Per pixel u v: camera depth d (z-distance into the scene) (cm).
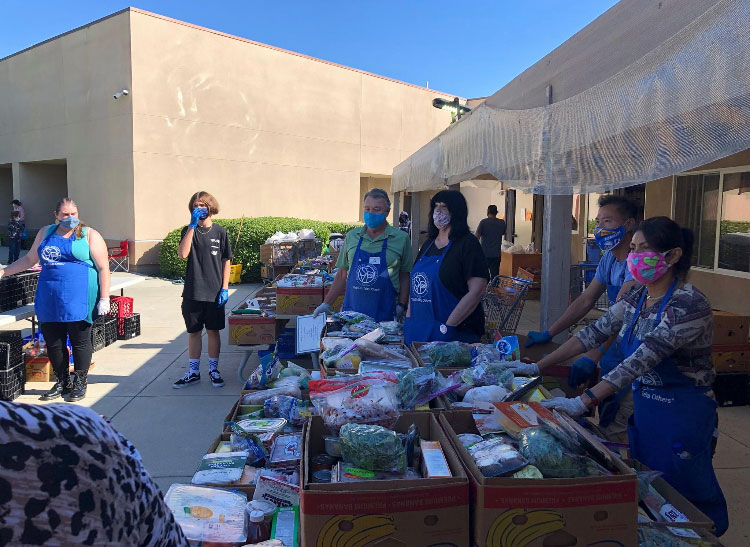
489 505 156
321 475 185
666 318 225
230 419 270
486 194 2041
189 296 567
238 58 1744
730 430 461
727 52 204
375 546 155
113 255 1494
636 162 274
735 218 793
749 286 765
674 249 227
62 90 1728
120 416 507
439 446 191
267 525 187
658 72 250
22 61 1855
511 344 300
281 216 1908
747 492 358
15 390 545
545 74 402
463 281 363
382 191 449
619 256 339
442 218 360
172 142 1612
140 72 1530
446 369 283
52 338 537
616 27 299
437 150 755
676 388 230
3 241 2255
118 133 1571
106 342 759
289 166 1917
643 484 198
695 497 228
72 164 1733
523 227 1633
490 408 230
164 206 1611
